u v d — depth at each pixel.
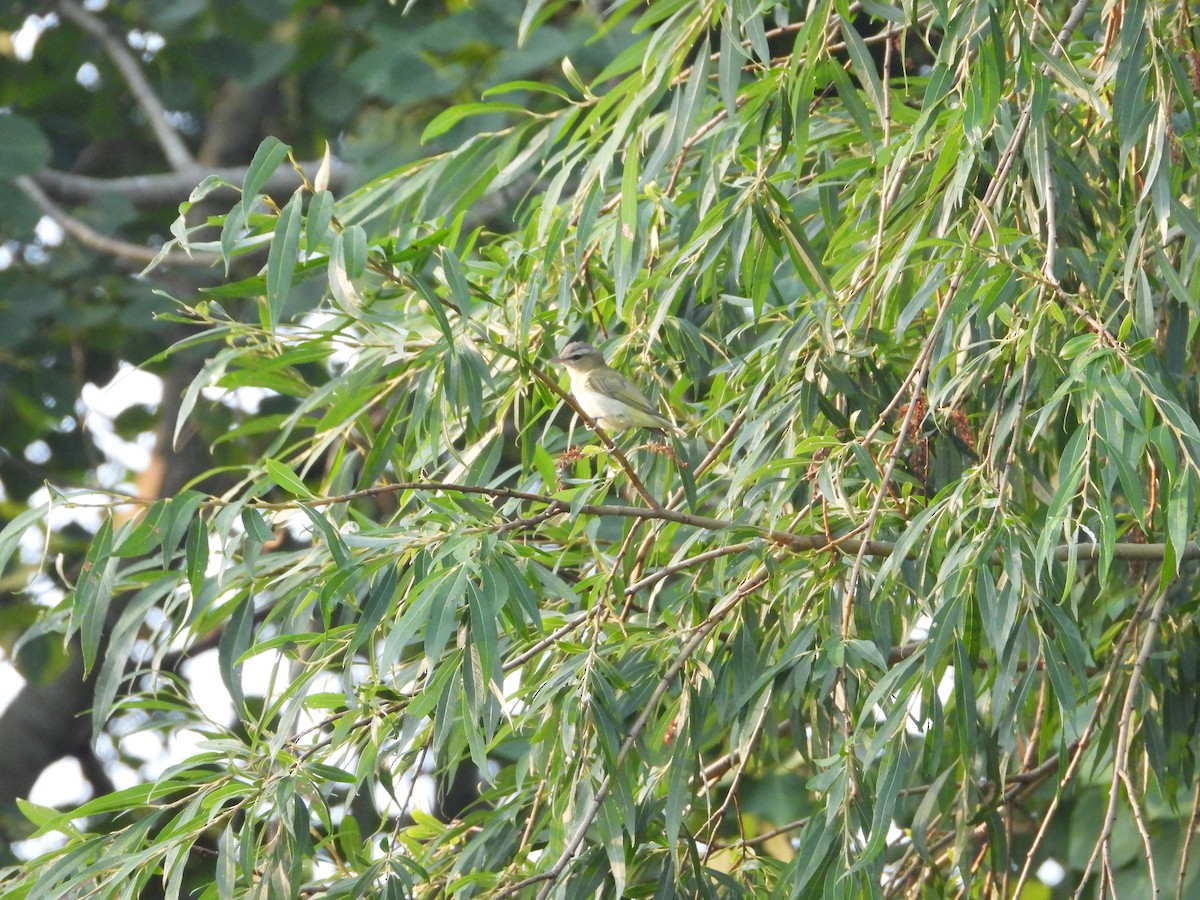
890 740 7.87
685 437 11.09
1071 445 7.53
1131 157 10.20
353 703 8.16
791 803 13.44
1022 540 7.99
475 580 8.27
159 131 21.00
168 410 21.19
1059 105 10.61
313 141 21.97
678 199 11.65
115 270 20.09
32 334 18.39
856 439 9.63
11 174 17.08
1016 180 9.73
